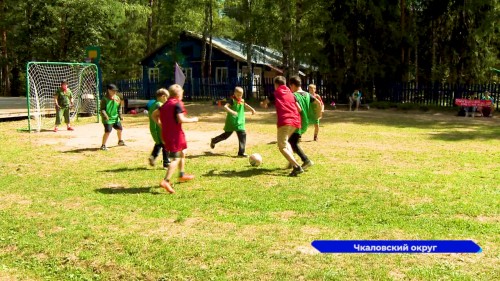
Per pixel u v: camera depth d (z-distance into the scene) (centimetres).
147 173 841
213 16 3453
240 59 3412
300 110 803
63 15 3675
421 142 1209
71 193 697
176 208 611
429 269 410
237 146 1155
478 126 1631
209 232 518
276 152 1051
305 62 2712
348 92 2702
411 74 2762
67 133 1456
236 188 712
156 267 434
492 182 735
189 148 1126
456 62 2605
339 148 1104
